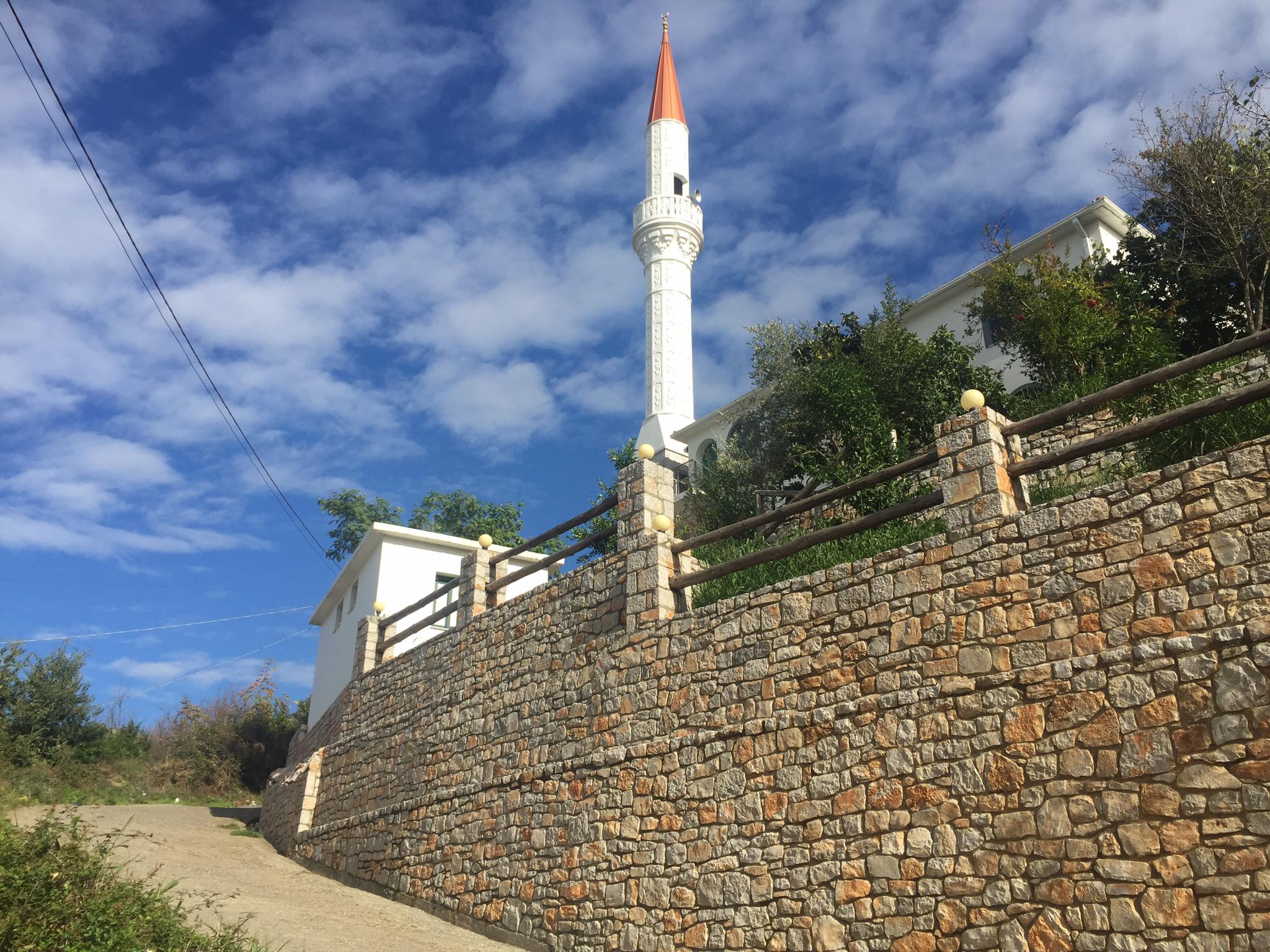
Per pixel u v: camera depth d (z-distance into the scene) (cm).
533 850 1338
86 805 2281
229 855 1848
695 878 1111
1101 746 846
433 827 1546
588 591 1438
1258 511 822
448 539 2584
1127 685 848
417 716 1730
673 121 3612
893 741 984
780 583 1155
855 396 1853
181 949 955
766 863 1048
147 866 1459
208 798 3034
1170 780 801
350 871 1719
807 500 1226
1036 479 1469
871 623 1046
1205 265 1873
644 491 1416
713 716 1171
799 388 2000
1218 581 827
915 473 1734
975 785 911
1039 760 879
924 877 916
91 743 2972
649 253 3434
